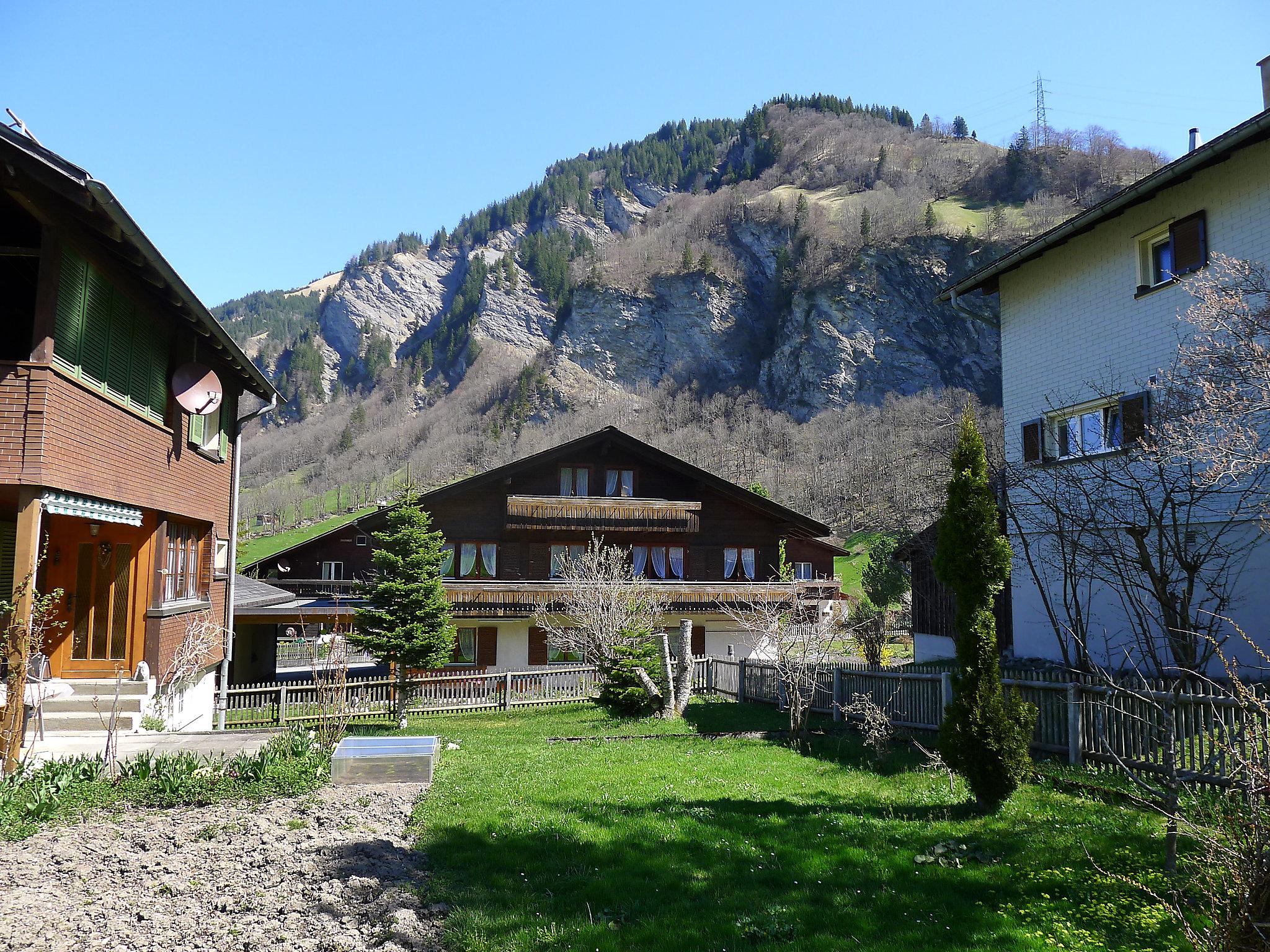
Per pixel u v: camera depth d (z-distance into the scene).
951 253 134.75
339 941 5.86
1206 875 5.08
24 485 9.78
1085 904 6.48
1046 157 152.00
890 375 125.94
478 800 9.83
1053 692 11.95
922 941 5.93
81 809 8.77
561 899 6.71
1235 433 11.20
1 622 10.72
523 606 28.73
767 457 105.50
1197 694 10.17
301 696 20.94
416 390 183.75
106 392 11.84
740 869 7.41
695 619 31.20
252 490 134.25
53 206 10.16
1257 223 14.14
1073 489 16.14
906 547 27.72
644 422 131.50
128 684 13.45
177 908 6.37
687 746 14.66
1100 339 17.55
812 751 13.93
